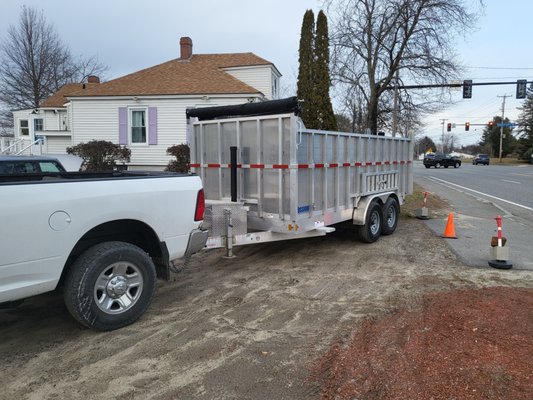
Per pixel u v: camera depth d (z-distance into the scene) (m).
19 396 3.17
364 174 8.18
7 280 3.53
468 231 9.65
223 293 5.43
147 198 4.43
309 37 15.13
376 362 3.58
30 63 38.59
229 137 7.00
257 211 6.68
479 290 5.38
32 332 4.29
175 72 22.53
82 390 3.24
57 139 23.08
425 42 19.19
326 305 4.98
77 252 4.23
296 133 6.13
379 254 7.48
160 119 20.86
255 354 3.77
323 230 6.88
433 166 53.69
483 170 43.53
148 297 4.50
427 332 4.12
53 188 3.76
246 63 23.42
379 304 4.99
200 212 5.01
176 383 3.32
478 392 3.07
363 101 23.05
